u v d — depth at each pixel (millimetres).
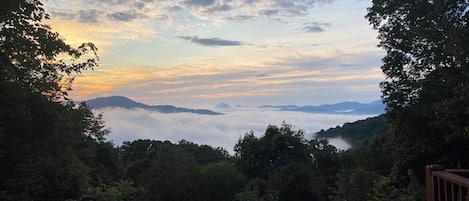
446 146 17328
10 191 12562
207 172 50594
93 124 24219
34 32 13539
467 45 13438
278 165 53062
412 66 17344
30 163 13172
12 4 11930
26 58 13688
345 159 53906
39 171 13578
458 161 17188
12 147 12242
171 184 46344
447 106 14312
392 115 18234
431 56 16391
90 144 22219
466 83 14133
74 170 16859
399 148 19281
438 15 15633
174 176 46625
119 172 47156
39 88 13930
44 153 13906
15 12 12664
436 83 15852
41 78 14242
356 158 46219
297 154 54625
